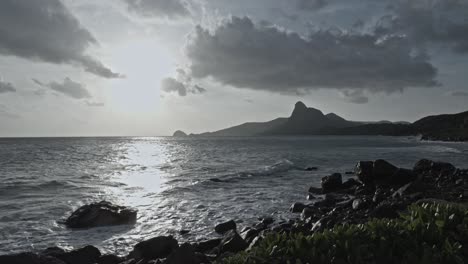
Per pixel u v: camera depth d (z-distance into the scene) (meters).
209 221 15.97
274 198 21.33
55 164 43.84
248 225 15.14
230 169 38.44
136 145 119.94
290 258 4.58
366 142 133.50
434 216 5.61
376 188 22.62
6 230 13.94
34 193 22.58
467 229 5.16
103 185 26.64
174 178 31.03
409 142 129.88
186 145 116.69
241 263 4.67
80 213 15.20
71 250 10.80
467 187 20.11
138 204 19.58
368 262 4.52
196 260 8.80
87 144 119.81
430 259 4.41
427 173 27.42
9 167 39.34
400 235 5.06
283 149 80.88
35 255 8.84
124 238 13.39
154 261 10.01
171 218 16.44
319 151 71.12
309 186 26.17
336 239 4.96
